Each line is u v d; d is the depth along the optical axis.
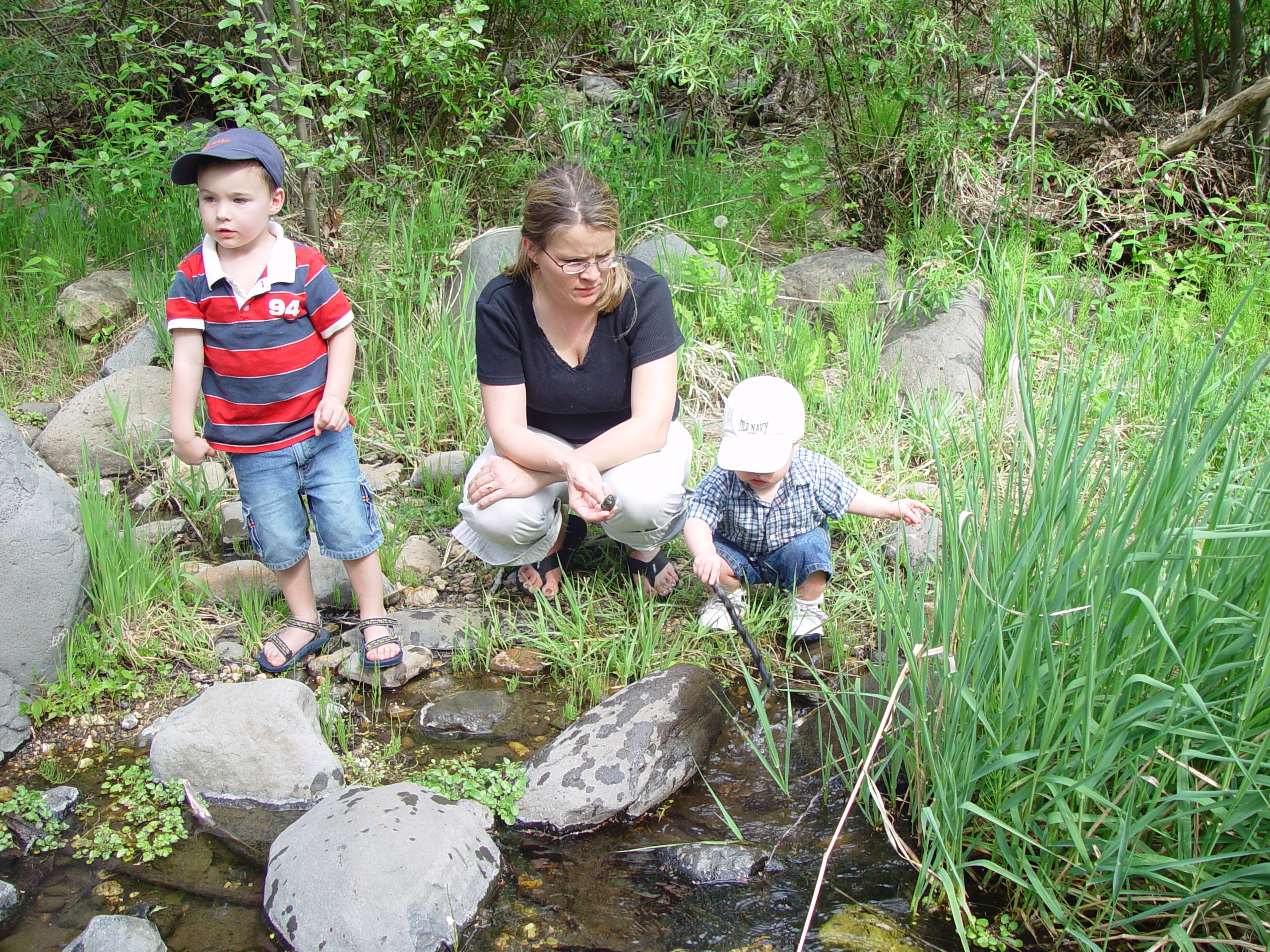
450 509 4.25
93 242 5.99
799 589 3.48
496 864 2.62
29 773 3.00
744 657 3.44
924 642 2.71
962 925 2.37
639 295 3.28
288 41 5.43
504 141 6.67
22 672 3.14
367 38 5.68
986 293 5.44
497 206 6.36
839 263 5.85
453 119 6.22
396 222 5.84
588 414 3.49
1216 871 2.32
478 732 3.14
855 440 4.52
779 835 2.74
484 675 3.41
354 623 3.60
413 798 2.69
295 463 3.20
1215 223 6.14
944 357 4.95
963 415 4.60
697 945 2.41
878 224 6.34
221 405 3.10
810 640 3.49
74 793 2.89
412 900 2.40
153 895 2.57
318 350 3.15
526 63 6.39
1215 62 6.65
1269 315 5.14
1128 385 4.59
